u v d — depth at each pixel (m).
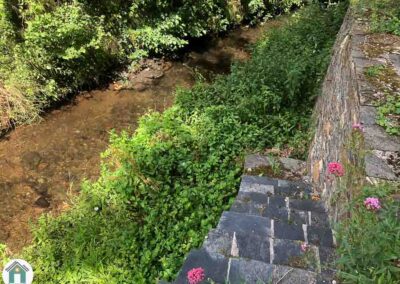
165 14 8.63
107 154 5.67
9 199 5.36
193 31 9.15
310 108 6.12
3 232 4.88
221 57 9.17
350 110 3.60
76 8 7.07
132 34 8.24
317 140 4.87
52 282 3.97
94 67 7.66
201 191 4.70
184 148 5.39
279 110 6.11
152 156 5.20
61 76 7.23
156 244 4.21
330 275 2.66
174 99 7.01
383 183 2.64
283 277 2.64
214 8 9.71
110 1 7.92
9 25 6.80
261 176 4.52
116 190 4.91
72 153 6.21
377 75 3.71
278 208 3.72
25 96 6.71
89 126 6.79
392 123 3.14
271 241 3.03
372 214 2.32
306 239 3.19
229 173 4.99
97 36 7.38
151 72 8.31
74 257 4.13
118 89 7.76
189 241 4.11
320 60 6.45
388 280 2.03
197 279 2.32
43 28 6.65
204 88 6.88
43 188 5.57
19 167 5.89
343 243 2.41
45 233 4.48
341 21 7.96
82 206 4.80
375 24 4.63
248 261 2.78
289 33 8.08
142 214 4.69
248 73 6.78
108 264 4.07
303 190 4.25
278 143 5.54
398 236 2.16
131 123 6.92
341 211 3.15
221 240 3.04
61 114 6.99
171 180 5.00
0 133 6.45
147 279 3.93
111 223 4.50
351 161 3.13
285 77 6.34
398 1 5.22
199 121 5.88
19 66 6.71
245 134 5.64
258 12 10.66
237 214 3.46
